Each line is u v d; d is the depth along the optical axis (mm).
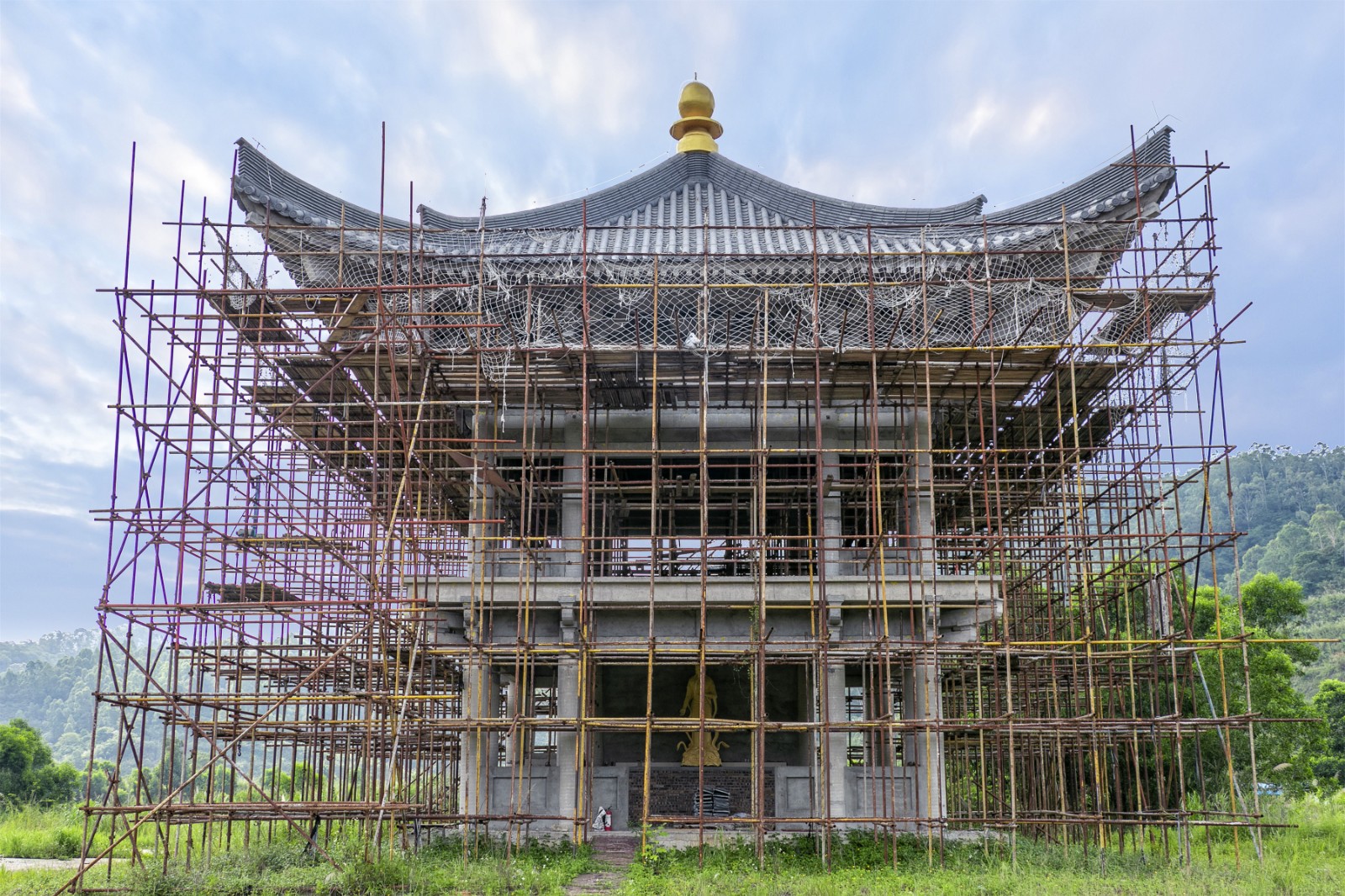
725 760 34281
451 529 33938
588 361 26656
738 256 29203
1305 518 157500
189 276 23375
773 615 28109
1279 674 47938
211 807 20031
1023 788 36844
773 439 31156
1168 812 25375
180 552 21938
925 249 28828
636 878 21125
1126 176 28922
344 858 21906
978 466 29062
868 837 25859
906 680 29234
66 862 28484
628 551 28484
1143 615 37781
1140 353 27578
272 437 25922
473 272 29172
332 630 30922
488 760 27219
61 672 193250
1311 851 26906
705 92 39594
